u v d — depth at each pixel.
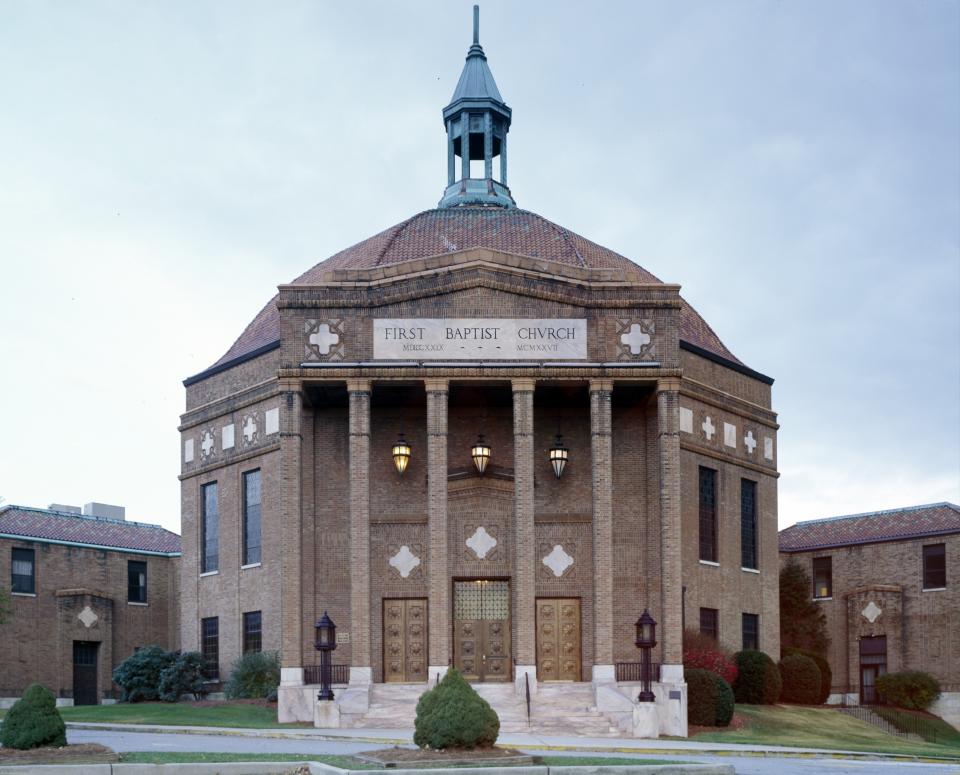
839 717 48.47
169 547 61.03
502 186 57.06
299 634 40.97
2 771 23.33
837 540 62.75
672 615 41.22
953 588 57.78
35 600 55.38
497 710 39.19
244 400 50.09
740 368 52.94
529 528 41.34
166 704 46.06
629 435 46.00
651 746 33.12
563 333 42.75
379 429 46.06
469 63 58.00
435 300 42.75
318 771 23.62
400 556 45.06
